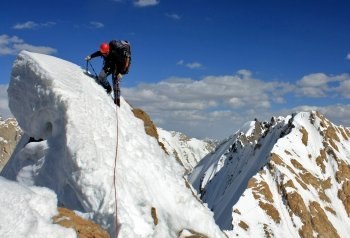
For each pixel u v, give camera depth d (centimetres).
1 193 848
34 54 1561
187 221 1359
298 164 13612
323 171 14025
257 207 11400
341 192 13250
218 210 15338
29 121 1528
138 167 1384
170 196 1396
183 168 1700
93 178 1214
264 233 10575
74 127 1316
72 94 1401
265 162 13712
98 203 1183
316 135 15450
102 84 1698
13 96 1567
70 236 902
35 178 1388
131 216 1183
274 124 19725
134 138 1509
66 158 1267
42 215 916
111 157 1317
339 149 15150
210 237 1360
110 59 1661
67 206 1254
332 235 11262
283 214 11488
